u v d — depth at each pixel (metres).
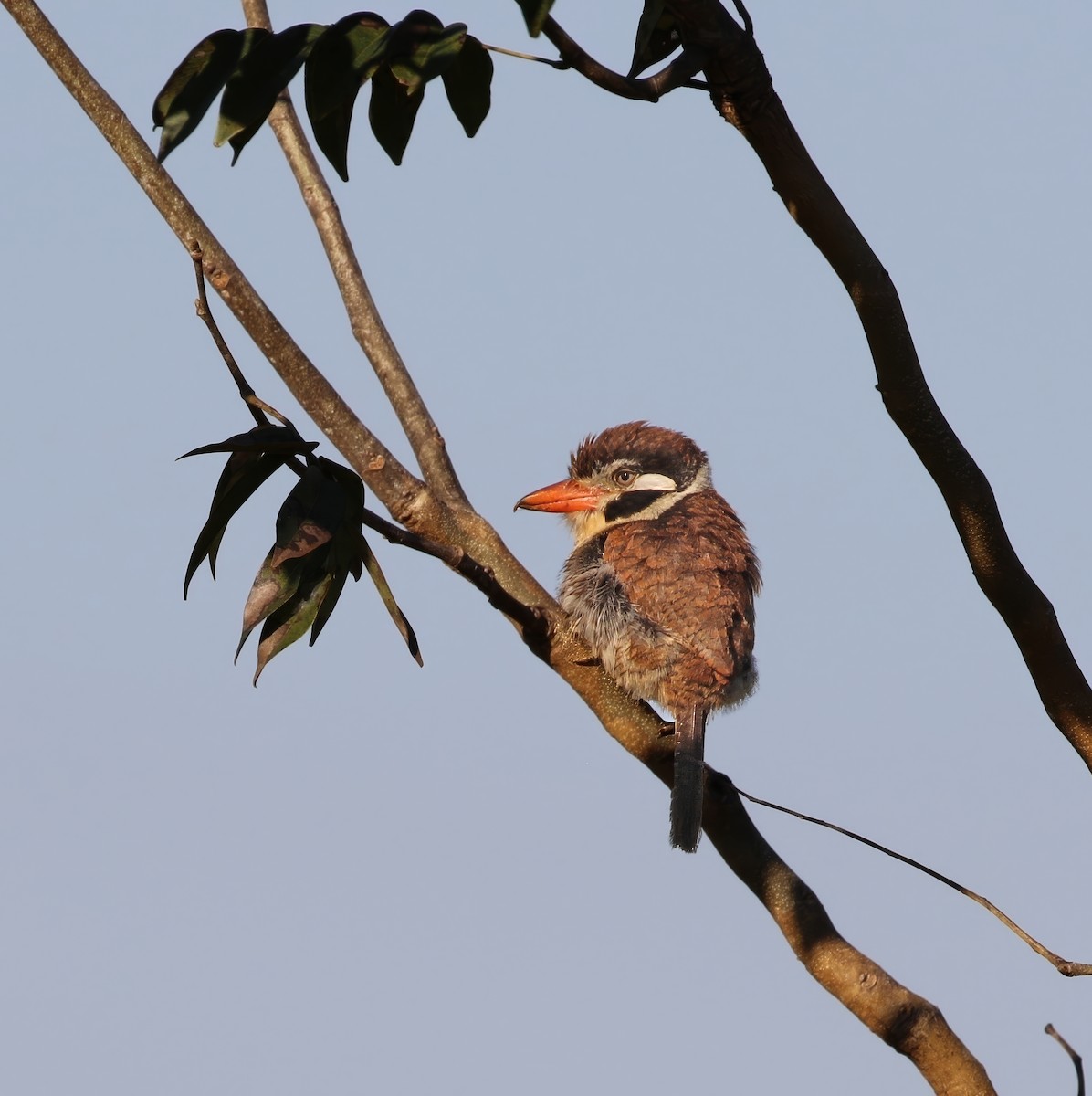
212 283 6.66
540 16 5.14
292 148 8.29
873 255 6.13
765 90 5.88
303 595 6.34
